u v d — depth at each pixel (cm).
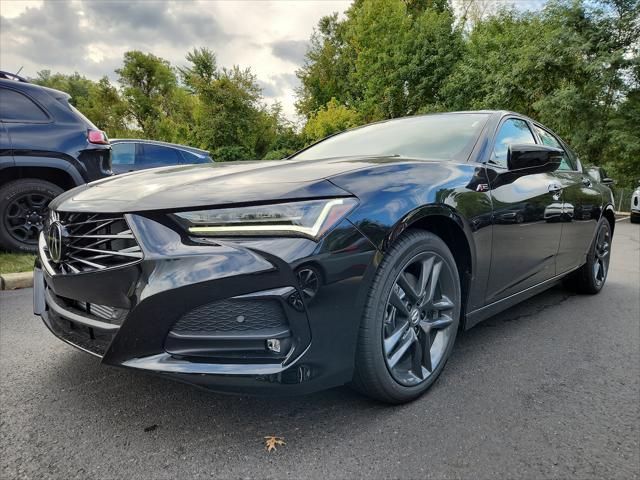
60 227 172
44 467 142
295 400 186
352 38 2761
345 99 3069
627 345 258
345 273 150
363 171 170
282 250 140
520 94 1595
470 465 145
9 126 417
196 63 2406
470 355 239
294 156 299
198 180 171
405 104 2111
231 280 137
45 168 434
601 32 1384
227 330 142
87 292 159
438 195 184
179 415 174
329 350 151
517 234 237
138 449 152
